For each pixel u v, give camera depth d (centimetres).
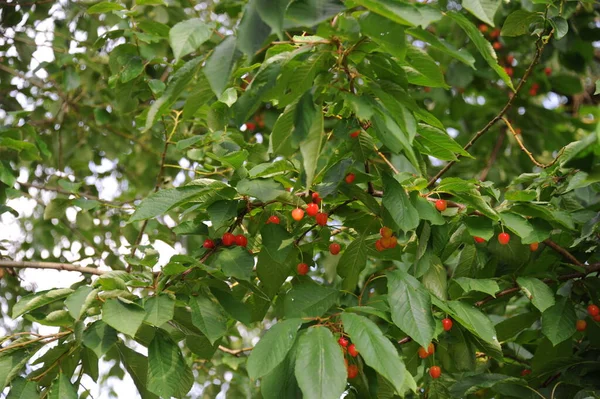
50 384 270
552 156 650
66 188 416
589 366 323
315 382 207
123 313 237
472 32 218
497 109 601
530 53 566
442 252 321
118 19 556
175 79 213
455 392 312
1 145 423
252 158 364
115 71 425
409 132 212
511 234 306
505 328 332
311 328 221
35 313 279
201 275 270
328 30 200
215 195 271
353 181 264
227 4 516
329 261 399
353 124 250
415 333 244
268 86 208
